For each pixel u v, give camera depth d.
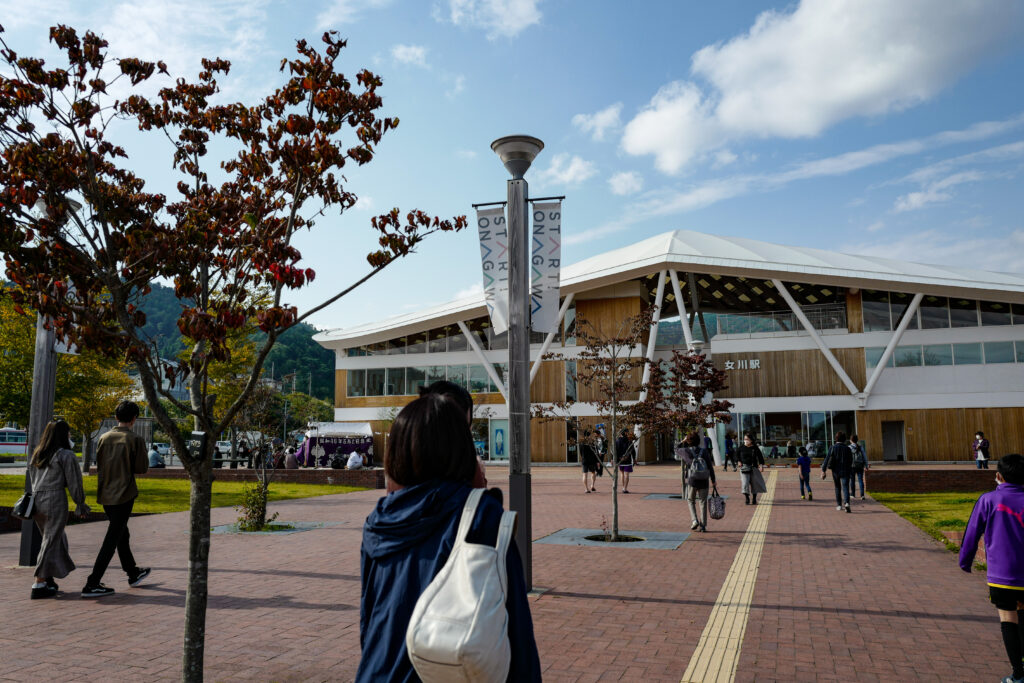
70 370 21.98
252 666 5.01
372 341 53.25
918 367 40.00
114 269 3.97
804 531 12.30
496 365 48.84
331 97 4.05
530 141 7.86
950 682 4.68
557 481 27.67
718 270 41.94
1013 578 4.48
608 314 46.03
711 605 6.86
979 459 31.23
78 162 3.90
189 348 16.38
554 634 5.85
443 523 1.72
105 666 4.95
